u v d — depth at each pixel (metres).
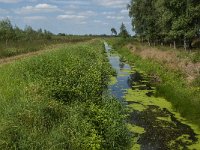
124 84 26.06
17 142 9.76
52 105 12.27
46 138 10.23
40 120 11.10
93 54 37.81
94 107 13.92
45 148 9.81
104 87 22.91
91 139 11.04
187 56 29.00
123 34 101.31
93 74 20.52
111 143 11.89
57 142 10.21
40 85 14.91
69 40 89.38
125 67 37.91
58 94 14.84
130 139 13.12
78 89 15.66
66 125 11.27
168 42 66.62
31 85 14.41
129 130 14.98
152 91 23.42
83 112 13.20
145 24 70.88
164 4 47.09
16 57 36.12
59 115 12.10
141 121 16.55
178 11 45.47
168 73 26.23
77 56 28.88
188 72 23.19
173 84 22.52
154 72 30.20
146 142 13.94
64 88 15.20
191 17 43.12
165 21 48.06
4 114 11.20
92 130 11.66
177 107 18.66
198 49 44.84
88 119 12.61
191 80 21.23
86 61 27.25
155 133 14.97
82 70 21.03
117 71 33.97
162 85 23.70
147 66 34.12
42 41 66.12
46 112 11.82
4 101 12.50
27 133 10.12
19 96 13.36
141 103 20.02
